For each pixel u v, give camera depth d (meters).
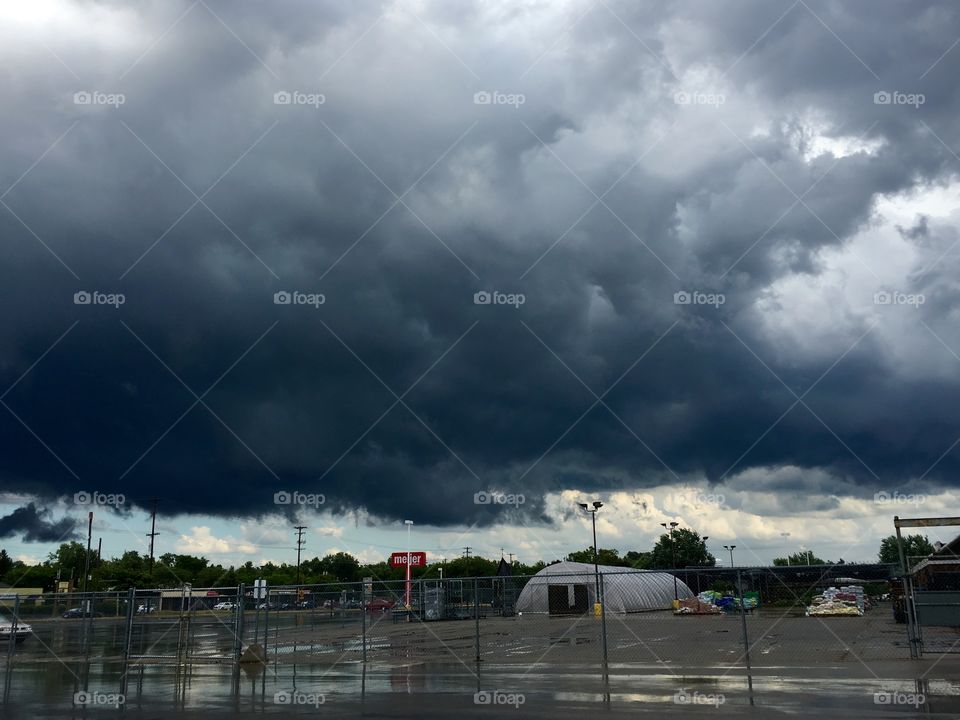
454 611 41.56
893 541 88.81
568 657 19.50
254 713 12.19
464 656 20.34
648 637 26.53
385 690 14.45
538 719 10.95
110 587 88.12
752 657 18.38
